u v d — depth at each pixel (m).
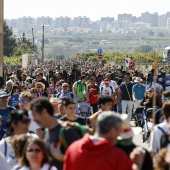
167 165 11.48
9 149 15.66
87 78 42.75
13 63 170.00
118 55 191.50
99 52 93.62
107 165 12.33
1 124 21.11
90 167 12.40
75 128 14.73
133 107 38.88
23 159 13.57
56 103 19.78
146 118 28.92
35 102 14.67
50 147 14.46
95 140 12.53
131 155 13.37
